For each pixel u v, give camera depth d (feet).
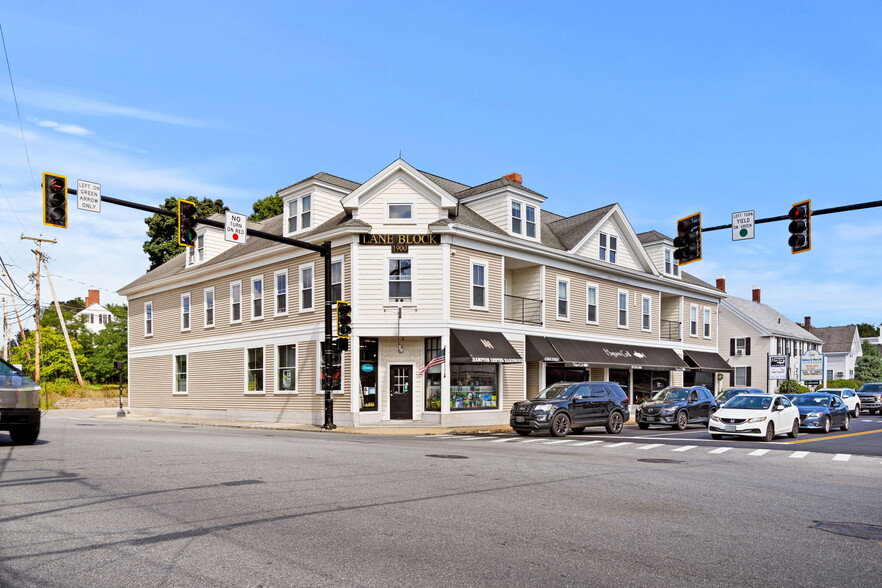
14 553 20.11
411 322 87.51
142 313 135.13
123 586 17.34
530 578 18.72
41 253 163.84
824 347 266.16
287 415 96.99
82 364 191.62
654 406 89.25
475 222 95.09
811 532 25.36
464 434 76.89
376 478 35.35
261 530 23.30
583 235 110.63
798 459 51.93
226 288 111.75
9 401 44.98
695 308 142.82
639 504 30.07
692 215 64.49
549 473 39.45
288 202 102.17
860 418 127.54
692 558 21.17
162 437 58.08
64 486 30.81
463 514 26.81
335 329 89.66
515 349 97.45
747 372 190.90
